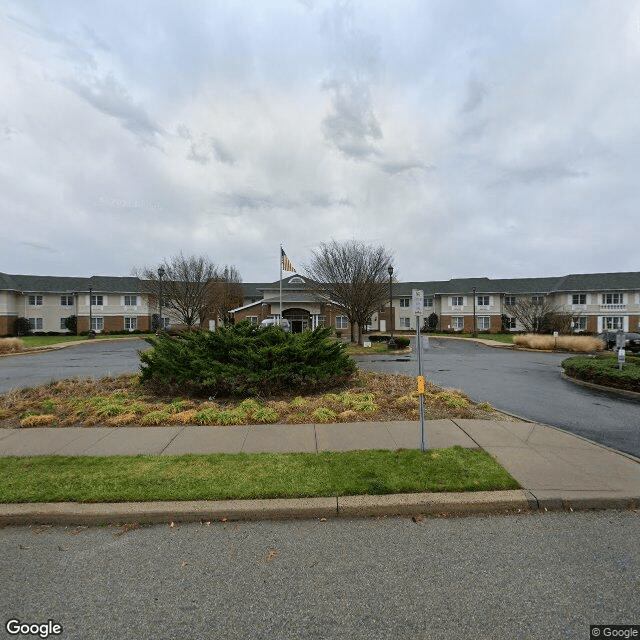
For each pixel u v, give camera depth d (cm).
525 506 407
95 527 380
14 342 2495
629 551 337
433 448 554
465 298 5206
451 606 275
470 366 1698
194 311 4081
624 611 271
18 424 690
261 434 621
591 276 4953
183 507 392
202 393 894
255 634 253
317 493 418
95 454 536
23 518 383
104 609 274
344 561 325
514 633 253
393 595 286
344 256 2892
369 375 1169
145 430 643
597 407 870
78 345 3173
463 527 377
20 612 272
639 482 448
